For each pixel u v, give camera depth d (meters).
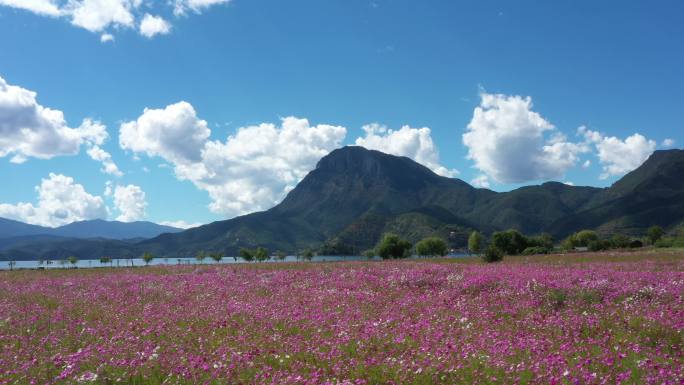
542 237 126.31
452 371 9.02
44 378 9.23
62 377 9.17
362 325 13.52
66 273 44.12
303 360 10.48
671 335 11.62
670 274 24.84
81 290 25.83
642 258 46.12
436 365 9.23
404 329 12.96
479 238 145.00
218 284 27.02
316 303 18.23
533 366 9.12
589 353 10.32
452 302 18.19
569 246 143.50
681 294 17.55
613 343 11.30
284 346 11.61
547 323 13.62
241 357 10.28
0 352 11.66
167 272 39.62
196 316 16.09
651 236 143.88
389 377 9.02
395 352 10.78
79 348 11.84
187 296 22.00
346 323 13.86
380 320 14.09
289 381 8.69
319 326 13.81
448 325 13.54
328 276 29.06
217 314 16.31
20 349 11.61
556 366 9.06
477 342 11.34
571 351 10.47
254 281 28.08
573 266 35.12
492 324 14.00
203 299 20.75
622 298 17.78
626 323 13.19
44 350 11.59
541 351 10.48
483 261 49.91
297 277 29.08
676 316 13.38
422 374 8.96
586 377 8.36
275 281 27.33
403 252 137.88
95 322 15.41
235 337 12.66
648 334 11.95
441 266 34.69
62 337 13.07
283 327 14.00
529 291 19.69
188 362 10.10
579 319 13.77
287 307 17.36
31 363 10.10
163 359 10.30
